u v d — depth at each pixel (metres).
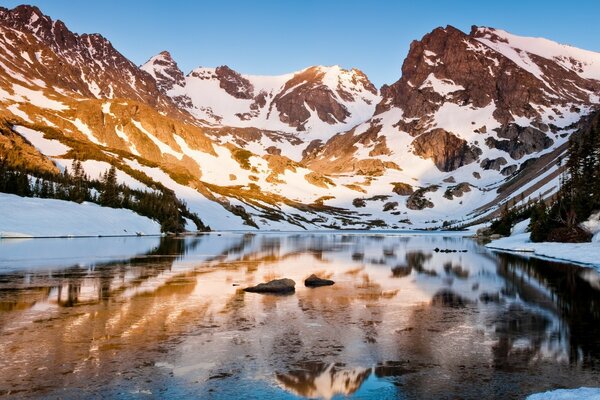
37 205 103.50
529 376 14.57
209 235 133.00
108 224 112.94
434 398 12.82
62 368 14.92
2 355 16.16
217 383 13.85
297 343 18.20
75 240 85.25
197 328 20.42
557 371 15.02
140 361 15.73
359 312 24.30
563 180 107.12
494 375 14.66
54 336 18.72
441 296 29.56
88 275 37.34
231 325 21.06
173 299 27.33
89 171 176.88
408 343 18.34
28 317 22.09
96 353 16.55
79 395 12.75
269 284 31.52
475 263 53.22
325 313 23.98
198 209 192.62
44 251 59.16
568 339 19.00
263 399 12.73
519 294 30.45
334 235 159.50
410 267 48.38
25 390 13.05
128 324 20.95
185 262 49.69
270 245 88.50
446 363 15.87
